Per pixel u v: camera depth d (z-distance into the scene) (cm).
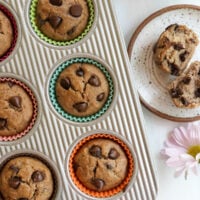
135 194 62
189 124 68
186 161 66
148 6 68
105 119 61
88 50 60
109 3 60
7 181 60
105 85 61
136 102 61
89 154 61
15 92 60
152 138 69
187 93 67
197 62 67
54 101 61
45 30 60
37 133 60
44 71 60
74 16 60
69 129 61
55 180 61
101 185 61
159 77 68
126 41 68
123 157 62
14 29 60
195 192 69
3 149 60
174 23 68
